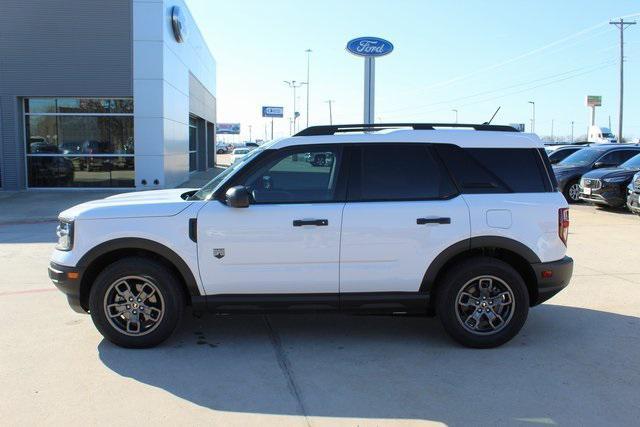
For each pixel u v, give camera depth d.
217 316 6.14
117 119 20.02
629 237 11.05
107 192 19.83
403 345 5.30
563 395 4.23
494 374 4.62
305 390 4.31
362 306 5.14
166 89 20.36
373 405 4.06
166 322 5.09
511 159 5.31
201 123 34.81
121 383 4.41
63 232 5.18
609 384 4.43
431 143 5.28
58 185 20.16
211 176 29.92
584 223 12.96
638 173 13.72
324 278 5.07
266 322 5.95
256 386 4.38
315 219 5.01
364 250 5.05
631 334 5.59
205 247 5.01
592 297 6.89
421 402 4.11
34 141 19.97
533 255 5.16
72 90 19.66
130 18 19.50
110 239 5.02
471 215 5.10
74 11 19.42
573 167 17.55
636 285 7.43
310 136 5.29
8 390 4.27
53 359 4.89
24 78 19.53
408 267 5.09
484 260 5.12
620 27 45.50
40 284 7.57
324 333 5.62
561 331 5.68
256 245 5.02
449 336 5.42
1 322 5.89
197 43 29.66
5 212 15.42
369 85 18.08
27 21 19.34
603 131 56.38
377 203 5.11
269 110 67.19
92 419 3.83
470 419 3.86
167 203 5.14
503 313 5.20
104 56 19.61
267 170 5.20
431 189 5.20
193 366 4.76
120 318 5.14
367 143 5.25
